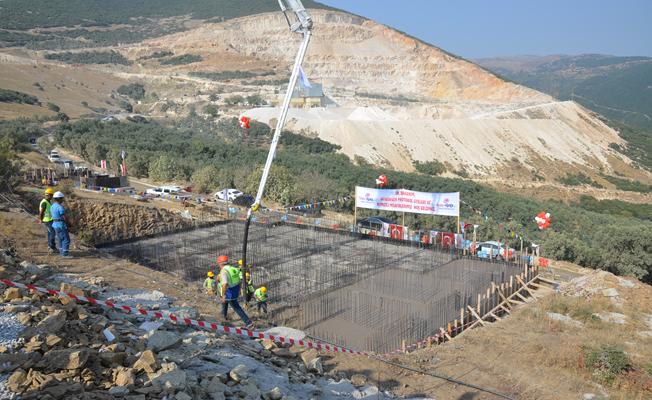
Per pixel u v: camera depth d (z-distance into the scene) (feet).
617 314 63.67
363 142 311.68
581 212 184.65
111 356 26.25
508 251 99.81
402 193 102.83
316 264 83.10
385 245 99.50
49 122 306.76
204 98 480.64
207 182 169.58
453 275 80.64
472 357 49.78
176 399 23.76
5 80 425.28
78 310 32.27
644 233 112.78
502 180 308.19
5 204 78.74
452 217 134.82
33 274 44.11
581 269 107.65
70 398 21.44
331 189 162.30
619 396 42.57
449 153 327.06
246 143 284.41
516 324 59.93
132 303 42.73
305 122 334.44
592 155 366.63
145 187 173.17
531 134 369.09
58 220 56.70
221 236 96.73
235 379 28.94
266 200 159.84
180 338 32.96
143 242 88.99
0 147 97.81
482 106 538.88
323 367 40.14
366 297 67.72
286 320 56.03
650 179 345.10
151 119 385.29
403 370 44.27
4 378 22.35
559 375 46.14
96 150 211.82
